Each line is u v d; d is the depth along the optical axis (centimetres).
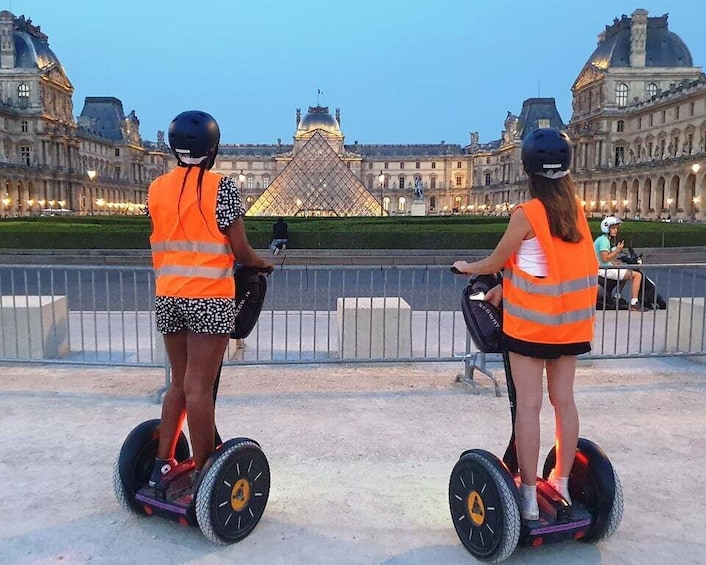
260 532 502
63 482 588
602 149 10669
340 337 1068
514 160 14338
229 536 479
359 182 5938
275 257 2916
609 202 10375
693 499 562
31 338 1013
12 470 612
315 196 5866
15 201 9531
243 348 1038
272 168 17162
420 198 8400
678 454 662
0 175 8969
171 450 509
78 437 700
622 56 10606
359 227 3362
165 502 489
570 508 462
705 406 820
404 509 542
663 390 891
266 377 951
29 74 10150
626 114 10438
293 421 759
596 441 696
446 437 709
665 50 10612
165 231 459
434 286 2212
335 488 580
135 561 459
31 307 1010
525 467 448
